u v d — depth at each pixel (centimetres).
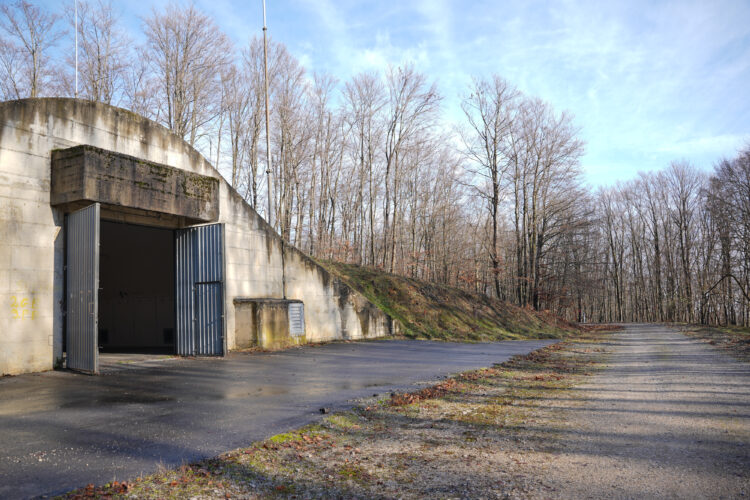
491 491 480
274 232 2006
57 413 781
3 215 1146
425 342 2475
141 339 2339
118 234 2266
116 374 1204
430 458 591
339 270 3036
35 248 1209
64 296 1274
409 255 4466
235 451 587
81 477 496
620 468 544
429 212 4984
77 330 1224
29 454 568
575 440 668
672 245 7262
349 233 4616
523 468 551
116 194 1282
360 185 4194
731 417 783
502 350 2166
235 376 1204
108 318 2420
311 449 618
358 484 502
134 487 473
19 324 1169
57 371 1220
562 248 5122
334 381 1152
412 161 4525
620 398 984
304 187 4344
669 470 533
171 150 1591
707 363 1582
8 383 1055
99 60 3347
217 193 1648
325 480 512
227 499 457
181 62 3519
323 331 2238
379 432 713
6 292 1146
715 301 5928
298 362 1508
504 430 728
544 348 2362
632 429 721
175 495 459
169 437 646
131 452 580
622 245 8112
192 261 1644
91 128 1353
